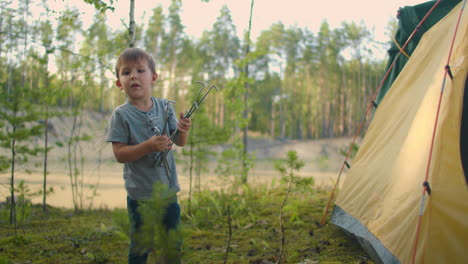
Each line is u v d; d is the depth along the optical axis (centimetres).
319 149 2869
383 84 412
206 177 841
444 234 205
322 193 667
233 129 690
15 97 485
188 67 3133
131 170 222
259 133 4553
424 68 315
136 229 200
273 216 475
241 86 690
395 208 251
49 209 611
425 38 338
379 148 332
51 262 308
